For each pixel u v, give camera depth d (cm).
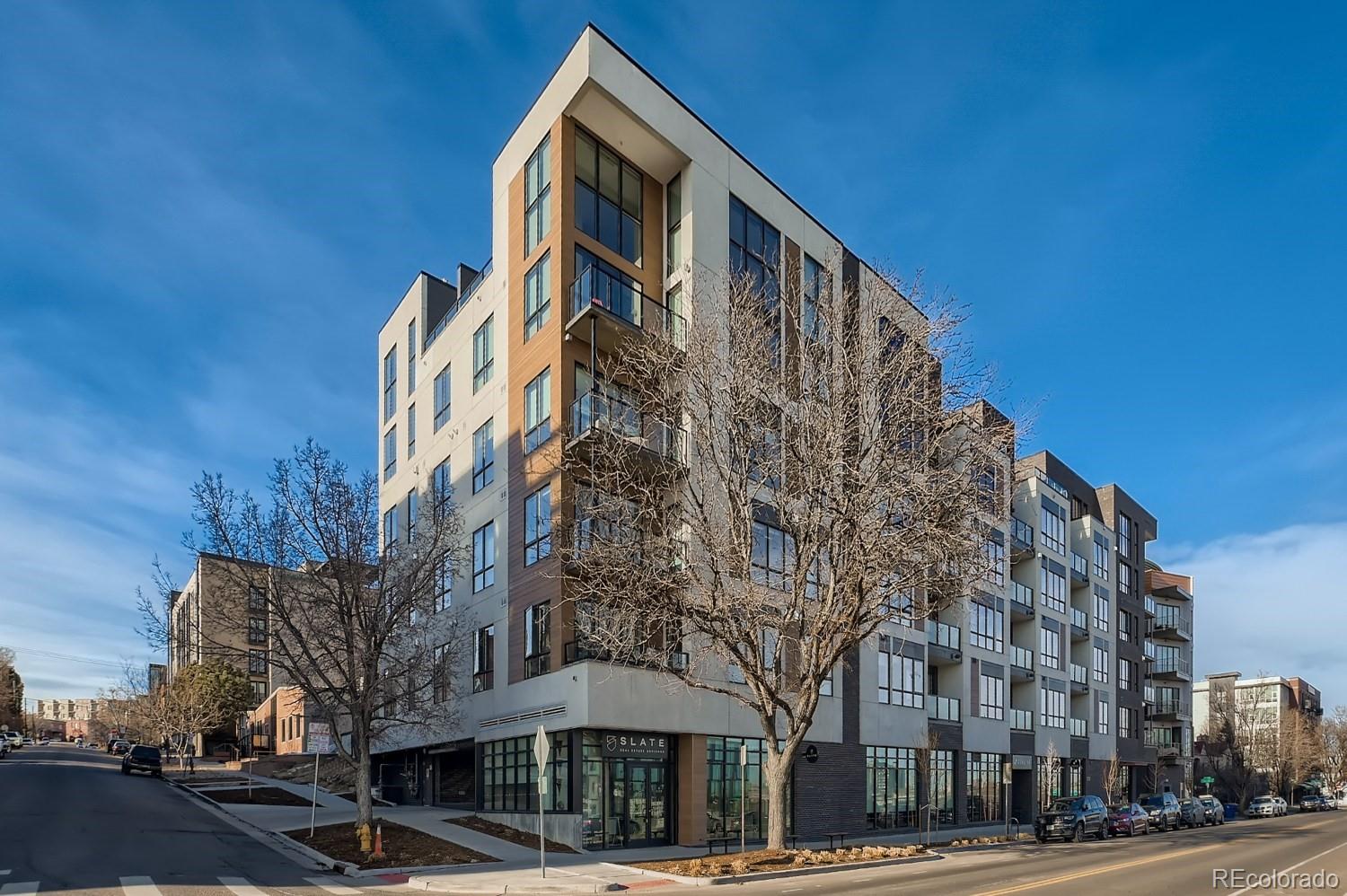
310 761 5306
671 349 2384
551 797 2506
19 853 1814
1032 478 5206
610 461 2442
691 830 2581
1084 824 3325
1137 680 6569
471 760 3347
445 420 3597
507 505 2959
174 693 5434
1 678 9850
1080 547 5931
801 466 2172
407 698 2709
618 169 2928
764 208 3231
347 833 2362
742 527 2205
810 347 2295
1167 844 2977
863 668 3450
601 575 2334
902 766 3628
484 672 3012
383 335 4438
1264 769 7950
